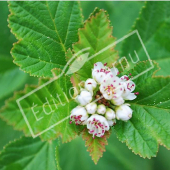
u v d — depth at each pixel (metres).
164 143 0.20
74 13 0.21
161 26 0.24
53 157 0.23
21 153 0.23
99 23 0.20
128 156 0.27
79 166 0.26
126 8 0.29
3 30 0.26
